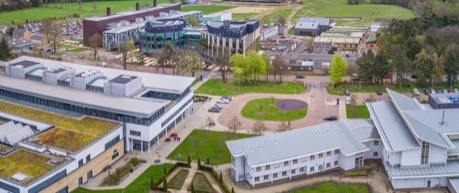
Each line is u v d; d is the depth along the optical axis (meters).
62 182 198.25
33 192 185.50
